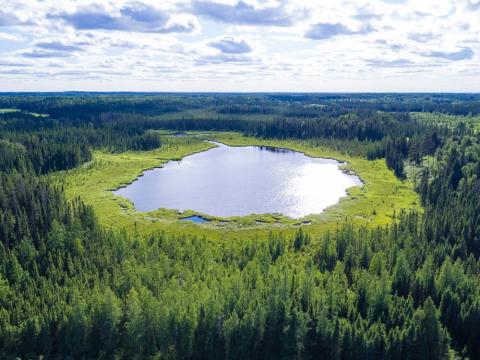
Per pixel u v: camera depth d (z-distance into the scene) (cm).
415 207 19900
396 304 9988
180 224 17838
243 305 9719
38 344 9444
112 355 9406
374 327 9219
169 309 9338
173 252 12825
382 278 10312
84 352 9550
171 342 9394
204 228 17412
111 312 9519
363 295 10444
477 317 9756
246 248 13188
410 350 9175
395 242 13375
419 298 10844
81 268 11325
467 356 9588
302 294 10156
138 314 9425
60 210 13938
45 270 11388
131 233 16388
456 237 13862
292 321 9456
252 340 9356
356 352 9144
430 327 9294
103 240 12606
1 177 15375
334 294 10069
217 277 11312
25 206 13438
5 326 9425
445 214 14888
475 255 13625
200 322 9412
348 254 12544
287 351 9300
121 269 11662
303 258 13350
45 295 10225
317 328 9488
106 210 19500
